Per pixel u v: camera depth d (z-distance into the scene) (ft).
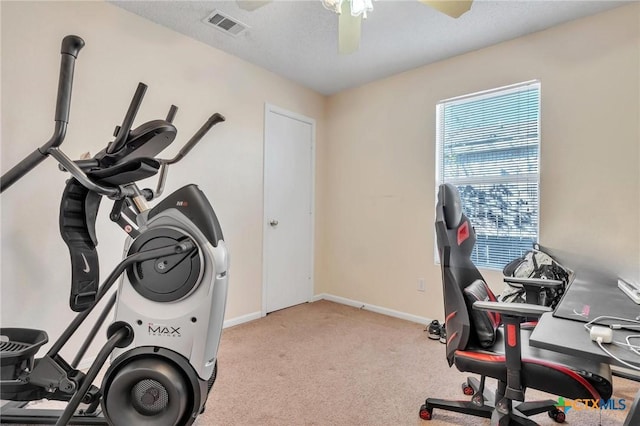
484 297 5.18
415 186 10.53
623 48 7.13
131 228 4.97
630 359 2.53
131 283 4.52
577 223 7.67
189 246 4.33
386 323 10.14
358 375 6.83
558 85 7.95
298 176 12.00
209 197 9.27
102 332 7.25
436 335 8.91
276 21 8.02
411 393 6.16
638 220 6.95
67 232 4.67
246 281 10.27
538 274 7.13
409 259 10.62
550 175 8.05
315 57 9.89
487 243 9.32
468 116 9.63
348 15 5.89
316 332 9.30
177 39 8.56
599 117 7.41
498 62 8.90
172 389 4.13
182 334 4.32
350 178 12.27
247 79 10.20
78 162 4.39
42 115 6.51
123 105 7.59
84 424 4.81
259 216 10.62
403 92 10.84
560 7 7.29
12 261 6.21
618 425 5.23
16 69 6.22
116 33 7.48
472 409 5.18
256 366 7.19
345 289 12.37
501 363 4.15
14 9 6.19
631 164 7.04
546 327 3.27
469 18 7.74
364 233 11.84
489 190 9.27
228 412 5.51
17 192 6.26
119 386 4.18
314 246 12.71
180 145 8.63
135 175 4.66
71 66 4.08
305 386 6.38
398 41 8.82
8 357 4.45
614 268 7.13
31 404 5.54
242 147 10.11
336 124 12.73
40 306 6.52
